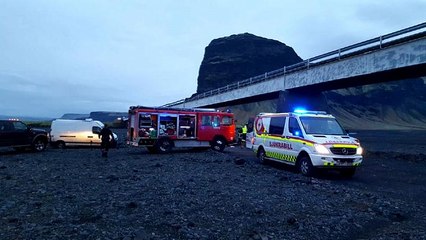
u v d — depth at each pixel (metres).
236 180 12.65
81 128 29.02
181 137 24.52
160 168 15.78
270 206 8.80
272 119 17.88
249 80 58.50
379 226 7.66
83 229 6.49
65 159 19.73
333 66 37.34
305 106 46.03
